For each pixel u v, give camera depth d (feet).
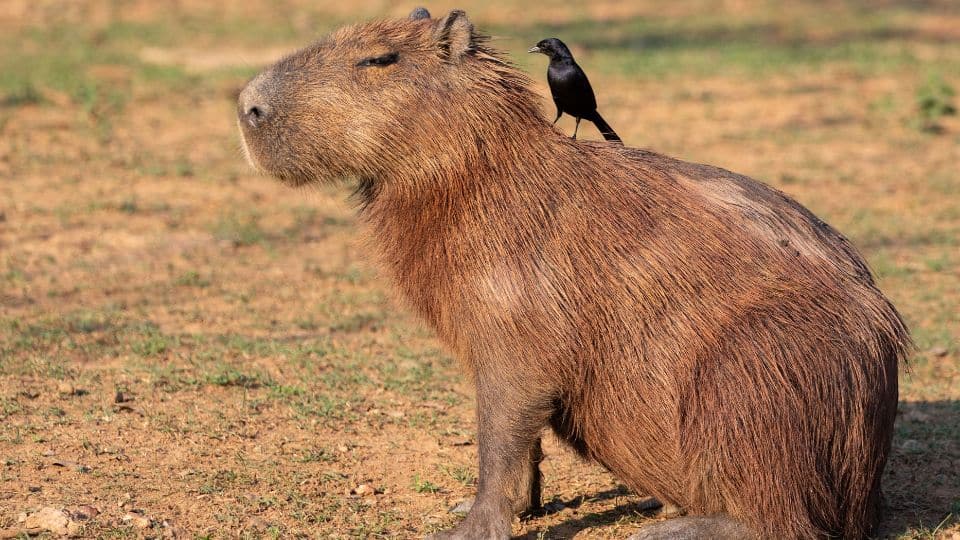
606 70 203.82
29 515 53.31
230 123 163.84
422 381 76.95
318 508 57.06
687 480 49.78
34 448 62.59
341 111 50.80
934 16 268.82
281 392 73.31
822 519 49.70
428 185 50.75
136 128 159.53
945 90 170.71
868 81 196.44
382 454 64.95
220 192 128.98
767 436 47.91
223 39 232.94
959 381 78.07
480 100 50.67
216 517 55.21
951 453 66.39
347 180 53.21
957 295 96.68
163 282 98.02
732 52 222.28
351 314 91.30
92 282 97.30
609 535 55.72
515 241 49.44
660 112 172.45
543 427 51.01
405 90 50.62
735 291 49.03
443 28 50.80
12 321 85.30
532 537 55.47
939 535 55.57
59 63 203.41
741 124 165.48
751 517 48.78
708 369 48.34
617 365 49.39
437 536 50.90
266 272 102.32
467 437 67.87
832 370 48.57
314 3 280.72
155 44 227.40
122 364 77.61
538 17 265.34
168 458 62.28
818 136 158.51
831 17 270.05
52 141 149.28
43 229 112.27
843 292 50.08
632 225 49.88
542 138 51.21
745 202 51.16
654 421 49.47
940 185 134.10
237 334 85.61
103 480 58.80
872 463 50.62
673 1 292.81
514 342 49.21
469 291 49.60
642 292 49.06
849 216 120.78
